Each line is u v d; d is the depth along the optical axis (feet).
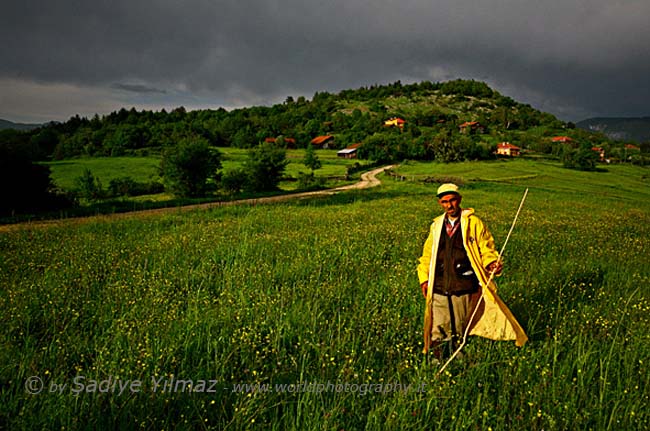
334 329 15.79
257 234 39.37
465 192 140.46
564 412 10.48
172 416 10.63
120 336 13.93
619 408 10.85
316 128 599.57
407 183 187.32
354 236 37.96
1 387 11.53
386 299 19.24
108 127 490.49
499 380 12.32
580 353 13.67
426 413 10.49
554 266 26.37
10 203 84.23
